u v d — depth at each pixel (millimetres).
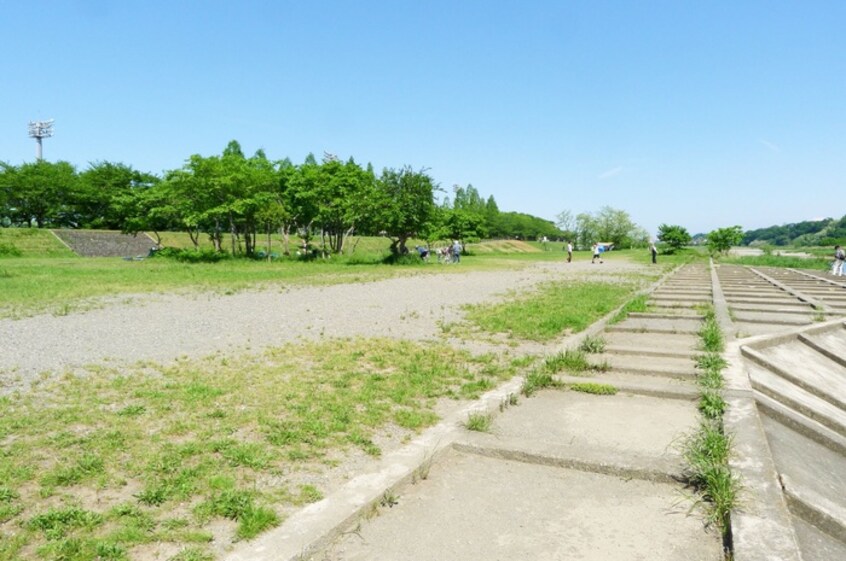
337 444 4500
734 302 14484
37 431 4691
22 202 49500
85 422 4918
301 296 15531
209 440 4512
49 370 6770
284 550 2906
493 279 22859
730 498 3334
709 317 10617
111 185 53031
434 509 3496
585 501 3596
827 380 8188
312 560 2932
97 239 47469
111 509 3326
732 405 5289
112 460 4102
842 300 15039
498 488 3797
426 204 32188
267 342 8758
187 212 34750
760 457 4039
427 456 4219
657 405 5609
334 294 16203
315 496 3559
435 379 6613
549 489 3781
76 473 3814
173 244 50500
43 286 16781
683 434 4703
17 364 7062
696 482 3723
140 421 4969
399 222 31906
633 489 3762
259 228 42469
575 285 19859
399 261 32969
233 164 34438
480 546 3059
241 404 5512
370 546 3064
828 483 4203
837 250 26062
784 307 13547
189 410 5289
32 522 3148
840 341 10492
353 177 37188
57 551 2885
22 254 40844
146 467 3969
